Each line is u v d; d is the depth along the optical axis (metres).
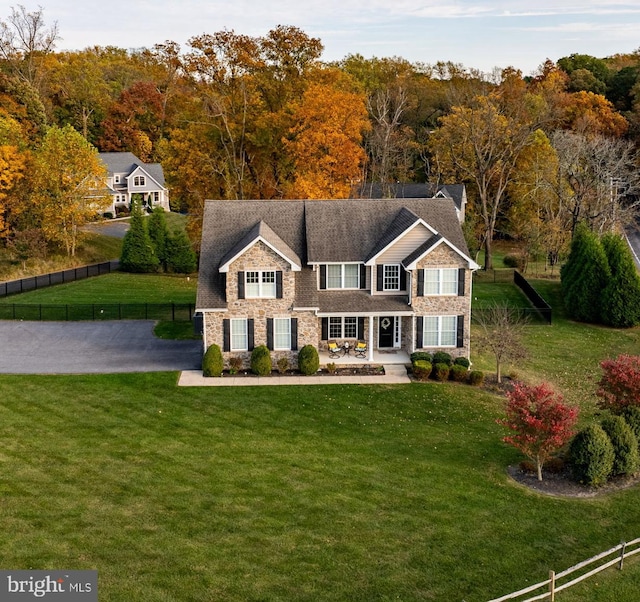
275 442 30.94
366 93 101.25
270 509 25.45
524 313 52.66
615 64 132.88
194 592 20.78
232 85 62.41
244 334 39.34
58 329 47.16
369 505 25.89
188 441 30.83
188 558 22.39
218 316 38.91
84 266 69.81
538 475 28.27
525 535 24.31
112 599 20.33
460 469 28.94
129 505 25.47
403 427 32.81
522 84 106.69
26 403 34.47
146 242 67.69
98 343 44.12
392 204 43.19
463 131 78.00
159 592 20.72
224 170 63.78
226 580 21.38
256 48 62.19
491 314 50.09
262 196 66.00
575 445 28.00
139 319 49.84
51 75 117.88
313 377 38.50
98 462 28.70
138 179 101.19
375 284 40.88
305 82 63.41
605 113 98.81
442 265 39.62
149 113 122.62
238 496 26.30
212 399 35.44
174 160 65.19
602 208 65.50
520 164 79.50
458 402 35.88
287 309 39.00
